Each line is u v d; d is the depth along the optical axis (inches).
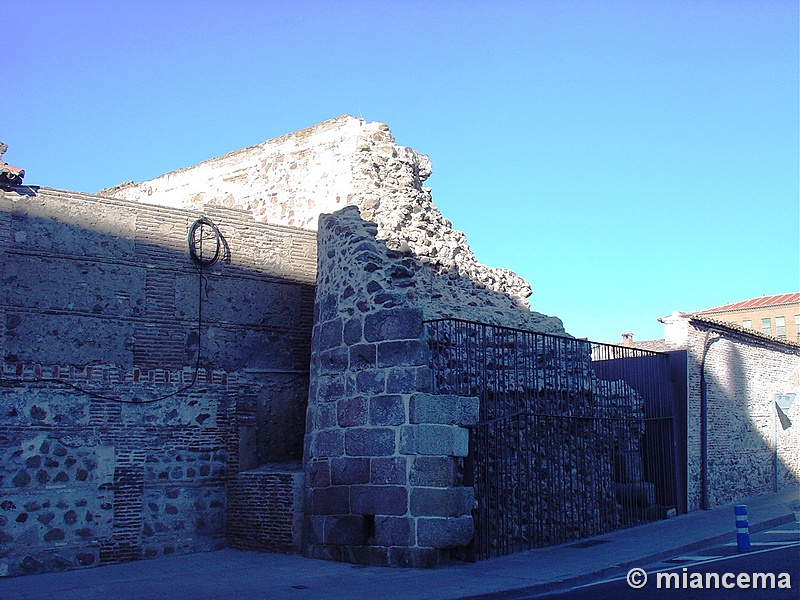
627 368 824.3
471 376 609.0
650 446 786.2
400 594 432.8
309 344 657.6
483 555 556.1
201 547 580.1
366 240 583.8
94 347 560.1
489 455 606.5
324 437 572.4
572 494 633.6
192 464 584.4
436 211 731.4
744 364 971.3
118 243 580.7
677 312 854.5
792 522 735.7
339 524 548.4
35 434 529.3
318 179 749.9
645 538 626.5
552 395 677.9
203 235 617.3
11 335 532.1
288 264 658.8
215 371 605.0
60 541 526.0
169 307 594.2
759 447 986.7
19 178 550.6
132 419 565.3
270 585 465.1
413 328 542.9
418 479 521.3
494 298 724.7
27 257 545.3
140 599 431.5
